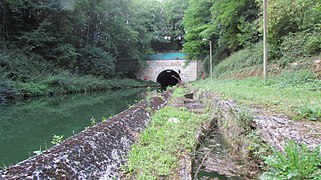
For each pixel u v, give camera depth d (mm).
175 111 7566
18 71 19172
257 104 5320
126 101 16094
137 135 4715
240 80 13516
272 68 11125
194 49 28641
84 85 26328
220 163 3920
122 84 35219
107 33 36812
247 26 16156
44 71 22406
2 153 5340
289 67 10078
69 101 16984
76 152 3039
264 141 3480
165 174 3143
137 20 43969
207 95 10312
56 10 24000
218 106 7309
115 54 38719
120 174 3170
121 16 38656
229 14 18141
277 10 10938
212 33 22625
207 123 6387
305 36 9992
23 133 7293
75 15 27406
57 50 25312
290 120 3723
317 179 2021
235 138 4742
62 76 23078
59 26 26703
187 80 41062
